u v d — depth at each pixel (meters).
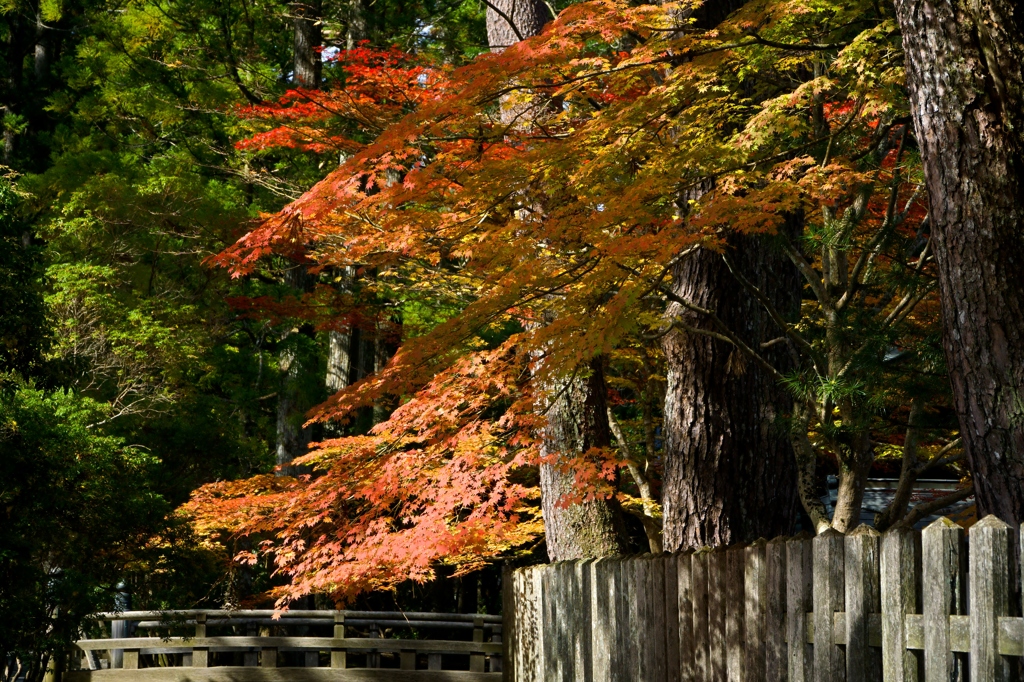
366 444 9.58
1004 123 4.54
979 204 4.52
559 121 8.23
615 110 6.91
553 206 6.82
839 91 7.05
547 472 9.90
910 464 6.82
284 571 9.83
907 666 3.36
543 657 8.07
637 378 13.06
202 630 12.72
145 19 16.75
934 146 4.72
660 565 5.61
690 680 5.14
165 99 16.78
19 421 9.62
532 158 6.60
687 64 6.79
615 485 9.84
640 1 8.54
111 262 15.01
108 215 14.46
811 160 6.51
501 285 6.76
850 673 3.64
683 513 8.38
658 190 6.29
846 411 6.77
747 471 8.26
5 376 10.23
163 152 18.20
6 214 9.60
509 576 9.54
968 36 4.63
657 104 6.62
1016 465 4.34
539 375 6.32
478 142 7.57
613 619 6.35
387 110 10.29
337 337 15.47
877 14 7.10
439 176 7.13
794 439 7.29
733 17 6.90
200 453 14.52
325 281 16.34
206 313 15.19
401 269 13.34
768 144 7.15
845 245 6.76
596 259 6.55
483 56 6.62
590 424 9.80
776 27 7.01
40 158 19.16
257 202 16.92
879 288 7.38
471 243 8.20
